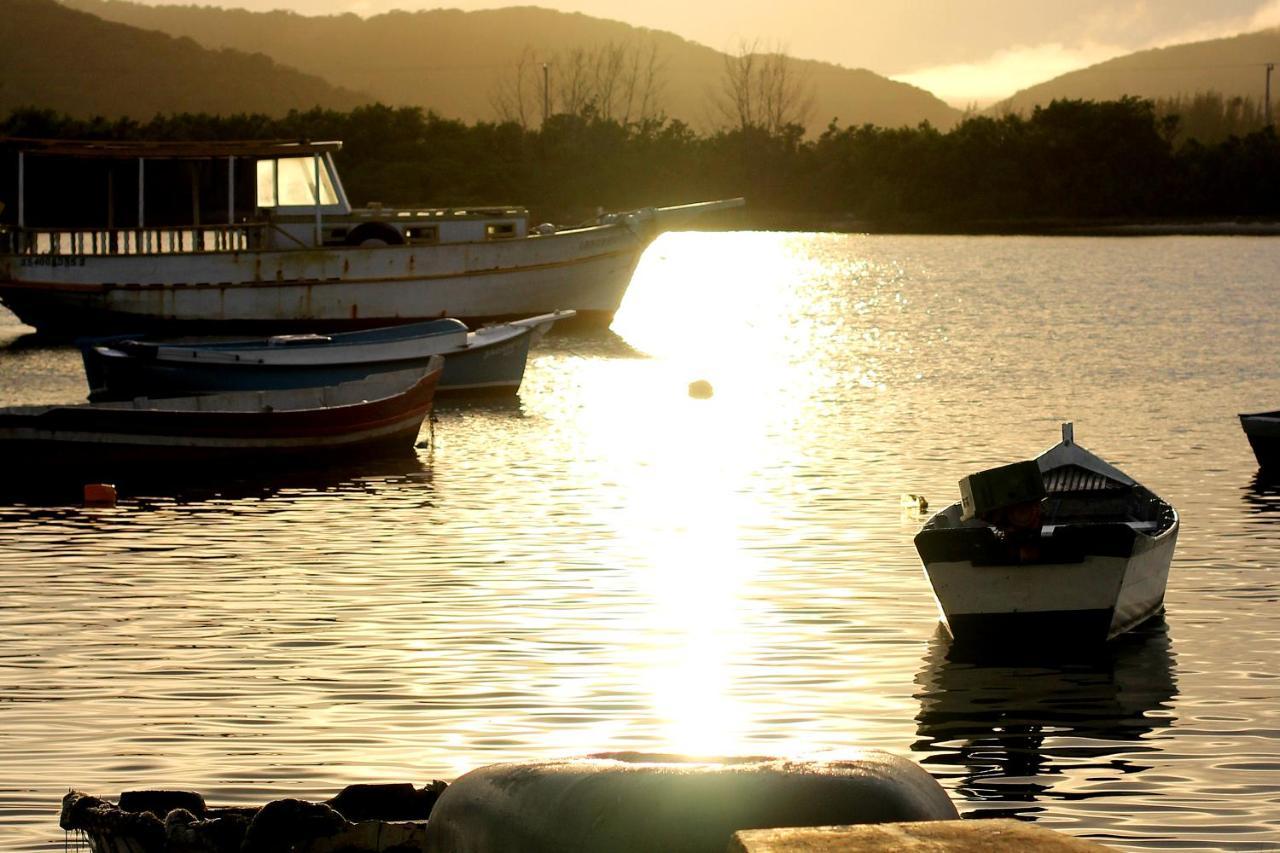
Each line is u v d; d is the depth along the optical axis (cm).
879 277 9512
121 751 1313
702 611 1795
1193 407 3719
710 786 695
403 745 1328
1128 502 2059
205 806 1049
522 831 721
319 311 5272
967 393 4038
